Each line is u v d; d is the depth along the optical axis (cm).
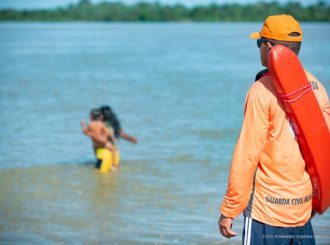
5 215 896
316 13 14700
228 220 462
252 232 463
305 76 446
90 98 2428
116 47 6581
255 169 457
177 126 1748
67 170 1223
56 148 1462
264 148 458
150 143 1506
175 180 1130
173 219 874
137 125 1783
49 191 1048
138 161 1304
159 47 6519
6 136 1619
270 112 453
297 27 464
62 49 6184
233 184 454
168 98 2405
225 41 7831
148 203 969
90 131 1228
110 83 3030
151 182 1116
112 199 995
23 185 1091
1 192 1037
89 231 820
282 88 442
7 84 2983
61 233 812
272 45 466
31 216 891
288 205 457
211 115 1945
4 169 1225
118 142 1515
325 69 3200
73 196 1015
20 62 4456
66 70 3806
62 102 2309
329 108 477
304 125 447
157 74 3497
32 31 13050
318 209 476
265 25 471
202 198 998
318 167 455
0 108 2150
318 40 7006
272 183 457
